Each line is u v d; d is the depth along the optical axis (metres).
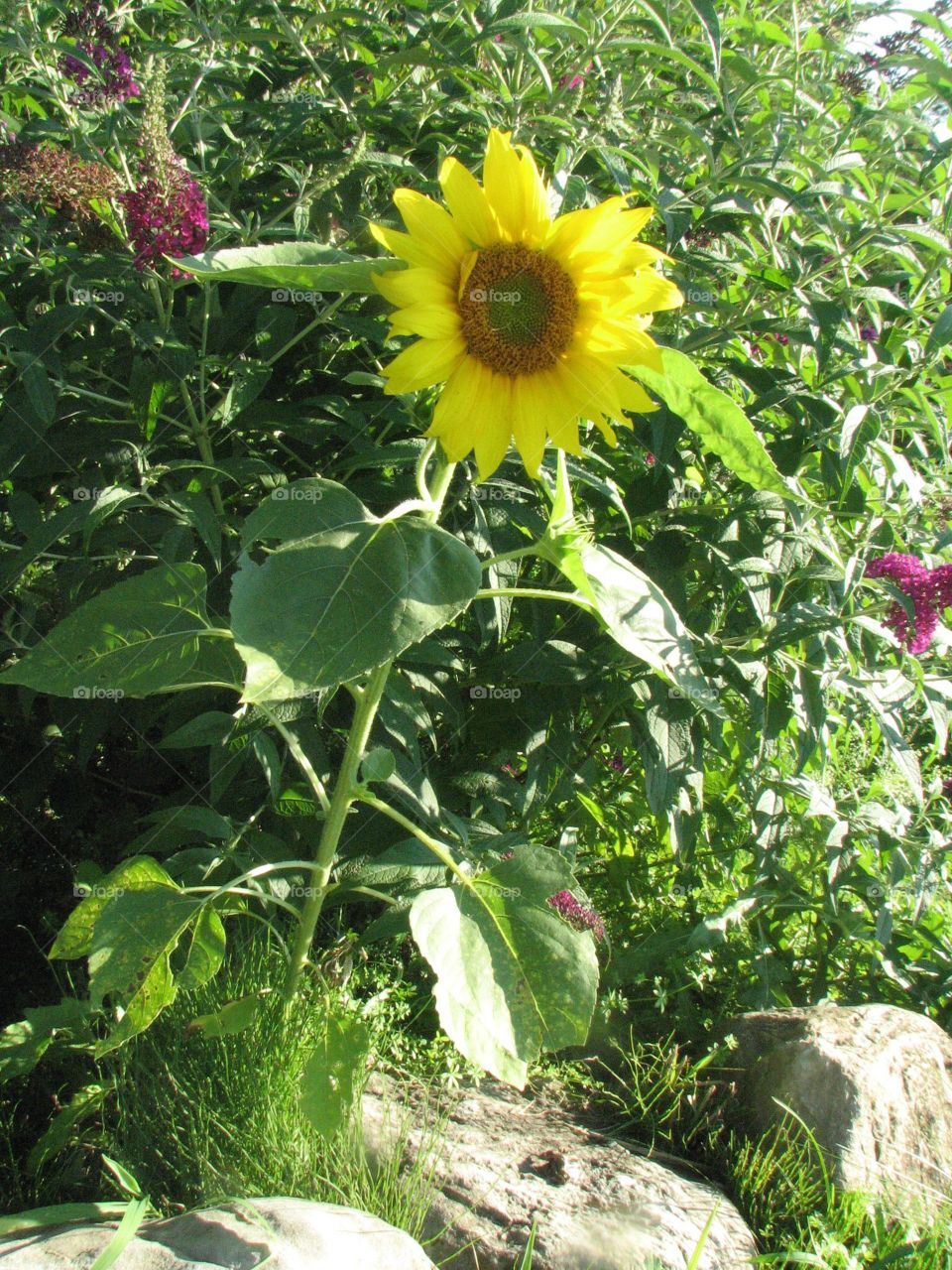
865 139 1.44
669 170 1.34
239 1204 0.85
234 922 1.17
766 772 1.33
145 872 0.90
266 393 1.18
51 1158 0.98
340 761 1.20
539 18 1.11
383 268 0.76
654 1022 1.28
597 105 1.23
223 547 1.11
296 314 1.10
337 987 1.13
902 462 1.18
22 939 1.19
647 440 1.15
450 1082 1.16
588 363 0.77
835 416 1.18
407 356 0.75
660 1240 0.96
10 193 1.01
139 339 1.04
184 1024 1.01
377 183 1.26
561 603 1.23
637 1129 1.16
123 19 1.25
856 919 1.33
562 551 0.82
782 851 1.37
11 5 1.18
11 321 1.07
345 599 0.73
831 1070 1.13
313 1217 0.84
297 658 0.71
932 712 1.25
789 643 1.17
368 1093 1.10
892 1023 1.20
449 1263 0.94
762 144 1.34
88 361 1.13
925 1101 1.14
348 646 0.71
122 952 0.86
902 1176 1.09
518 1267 0.93
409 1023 1.22
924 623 1.18
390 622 0.72
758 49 1.47
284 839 1.18
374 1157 1.01
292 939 1.10
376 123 1.23
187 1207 0.93
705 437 0.80
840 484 1.15
